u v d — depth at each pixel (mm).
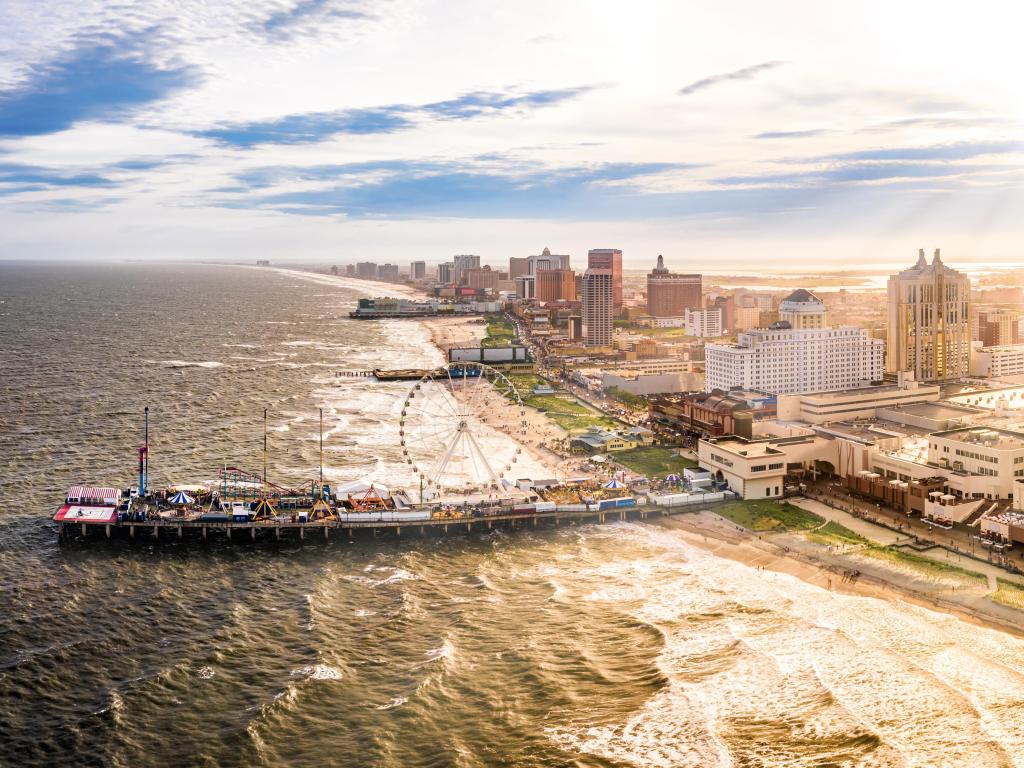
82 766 123250
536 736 130250
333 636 161875
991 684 141375
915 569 185125
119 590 180875
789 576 185625
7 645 155875
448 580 188750
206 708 137750
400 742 129375
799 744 126938
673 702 138000
